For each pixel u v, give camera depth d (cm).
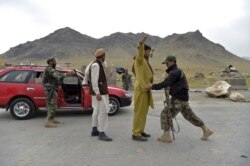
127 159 634
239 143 754
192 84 3353
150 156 653
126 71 1959
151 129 903
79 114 1154
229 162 617
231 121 1041
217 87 1798
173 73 733
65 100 1060
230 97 1658
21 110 1055
